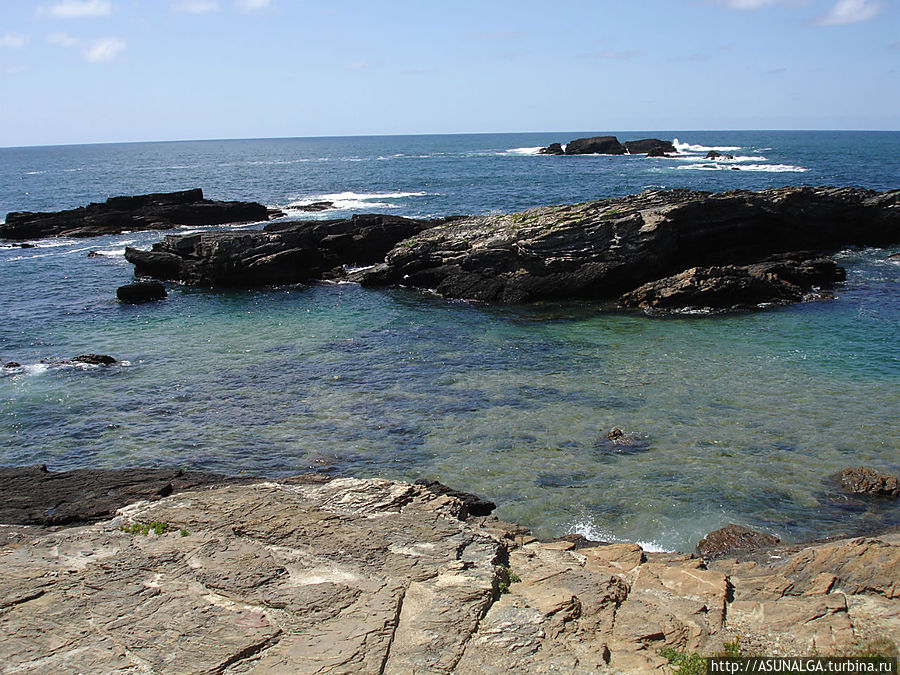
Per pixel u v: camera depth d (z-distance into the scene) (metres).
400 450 19.69
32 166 197.12
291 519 12.97
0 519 14.85
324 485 15.32
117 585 10.37
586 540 14.73
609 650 9.33
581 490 17.12
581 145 171.62
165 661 8.58
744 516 15.70
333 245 48.16
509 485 17.50
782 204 44.31
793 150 174.12
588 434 20.22
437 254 42.16
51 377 26.45
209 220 69.06
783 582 11.65
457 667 8.62
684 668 8.84
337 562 11.28
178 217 68.31
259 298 40.34
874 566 11.34
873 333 29.02
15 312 37.09
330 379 25.73
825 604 10.54
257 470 18.77
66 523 14.65
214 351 29.62
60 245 58.88
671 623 10.07
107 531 12.82
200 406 23.42
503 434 20.45
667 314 33.94
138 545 11.84
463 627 9.45
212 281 43.59
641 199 42.84
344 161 175.25
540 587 11.23
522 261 38.56
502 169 126.00
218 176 132.00
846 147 191.88
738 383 23.81
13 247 57.81
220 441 20.66
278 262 43.72
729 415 21.12
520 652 8.95
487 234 41.50
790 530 15.07
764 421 20.59
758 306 34.31
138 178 132.25
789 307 33.91
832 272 38.97
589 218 39.38
